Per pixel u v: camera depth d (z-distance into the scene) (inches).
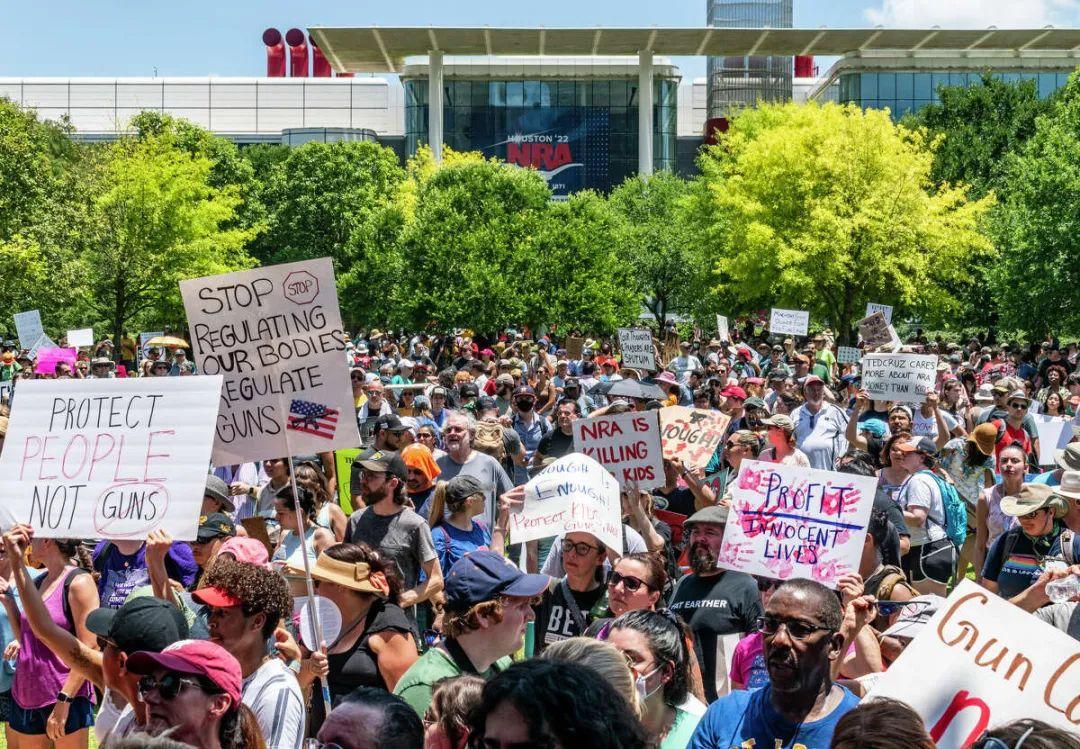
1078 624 247.1
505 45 3563.0
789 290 1839.3
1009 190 2004.2
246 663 192.2
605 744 113.9
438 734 164.6
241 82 4343.0
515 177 2208.4
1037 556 317.1
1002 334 2055.9
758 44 3545.8
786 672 172.7
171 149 2151.8
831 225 1754.4
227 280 296.0
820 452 533.6
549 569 302.7
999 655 181.9
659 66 3786.9
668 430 427.5
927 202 1782.7
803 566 255.4
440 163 2997.0
